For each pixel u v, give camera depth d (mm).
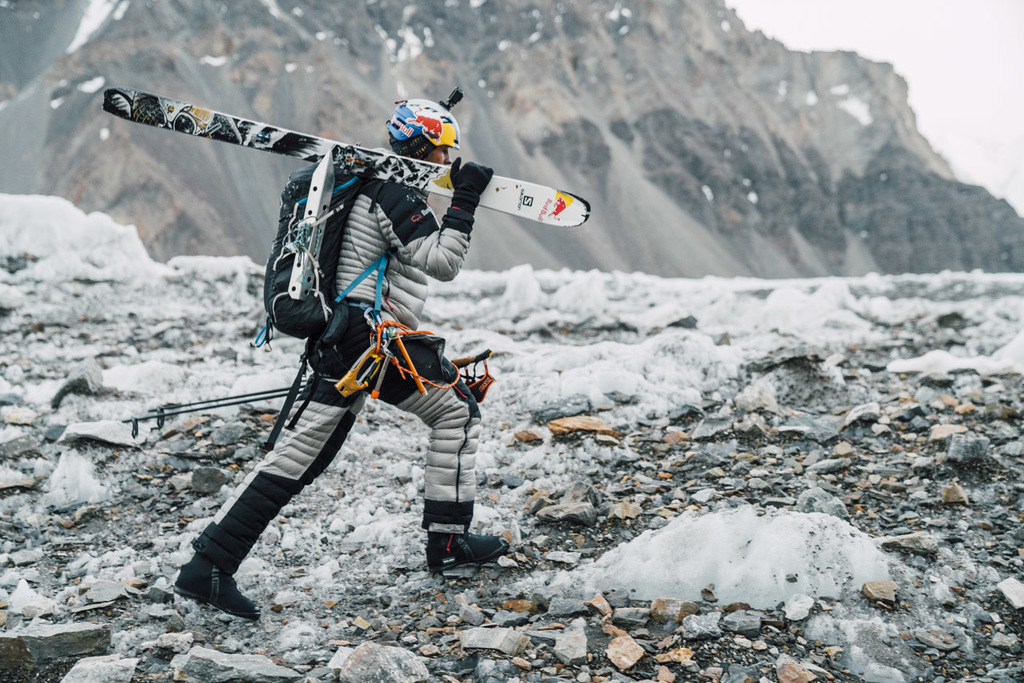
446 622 3031
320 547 3609
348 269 2936
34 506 3881
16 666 2656
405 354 2926
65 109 195875
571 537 3600
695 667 2664
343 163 2980
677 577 3164
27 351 5934
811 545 3150
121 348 6152
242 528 2980
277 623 3057
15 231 7633
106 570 3404
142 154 177375
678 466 4227
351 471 4285
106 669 2568
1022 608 2967
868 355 6387
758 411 4836
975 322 7727
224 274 8086
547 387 5141
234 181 185500
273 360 6125
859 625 2834
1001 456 4102
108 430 4309
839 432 4559
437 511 3268
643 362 5543
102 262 7770
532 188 3102
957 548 3350
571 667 2684
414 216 2896
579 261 196875
